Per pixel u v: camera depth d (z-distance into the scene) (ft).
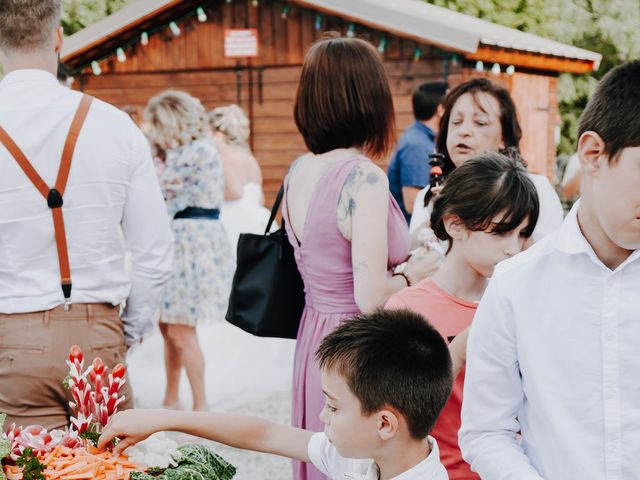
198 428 6.61
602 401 5.67
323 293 9.09
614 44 68.90
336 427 6.11
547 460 5.89
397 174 19.80
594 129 5.30
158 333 20.22
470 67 32.40
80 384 6.68
